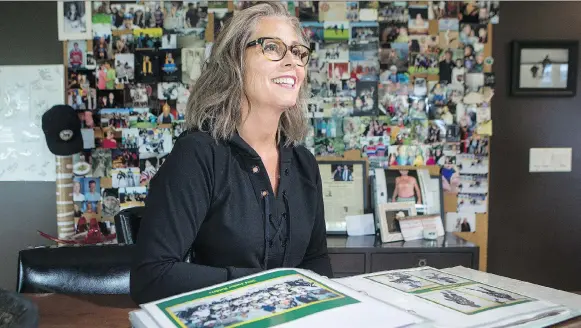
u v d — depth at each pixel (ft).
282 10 3.24
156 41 7.91
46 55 7.90
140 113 7.95
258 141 3.27
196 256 3.18
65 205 7.61
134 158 7.98
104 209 7.96
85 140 7.93
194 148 2.89
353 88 7.94
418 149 7.97
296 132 3.49
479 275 2.71
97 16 7.86
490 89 7.86
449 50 7.90
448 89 7.92
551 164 7.93
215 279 2.57
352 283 2.50
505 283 2.52
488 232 8.00
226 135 3.05
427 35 7.91
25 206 8.03
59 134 7.24
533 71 7.79
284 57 3.03
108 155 7.96
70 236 7.16
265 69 3.00
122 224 5.30
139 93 7.93
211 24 7.89
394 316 1.86
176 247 2.66
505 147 7.95
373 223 7.61
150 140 7.97
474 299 2.22
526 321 1.98
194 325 1.84
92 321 2.73
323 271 3.48
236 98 3.11
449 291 2.34
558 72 7.78
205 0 7.88
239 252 3.00
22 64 7.91
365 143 7.97
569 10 7.77
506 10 7.84
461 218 7.98
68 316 2.82
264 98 3.04
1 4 7.83
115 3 7.86
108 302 3.12
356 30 7.90
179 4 7.88
